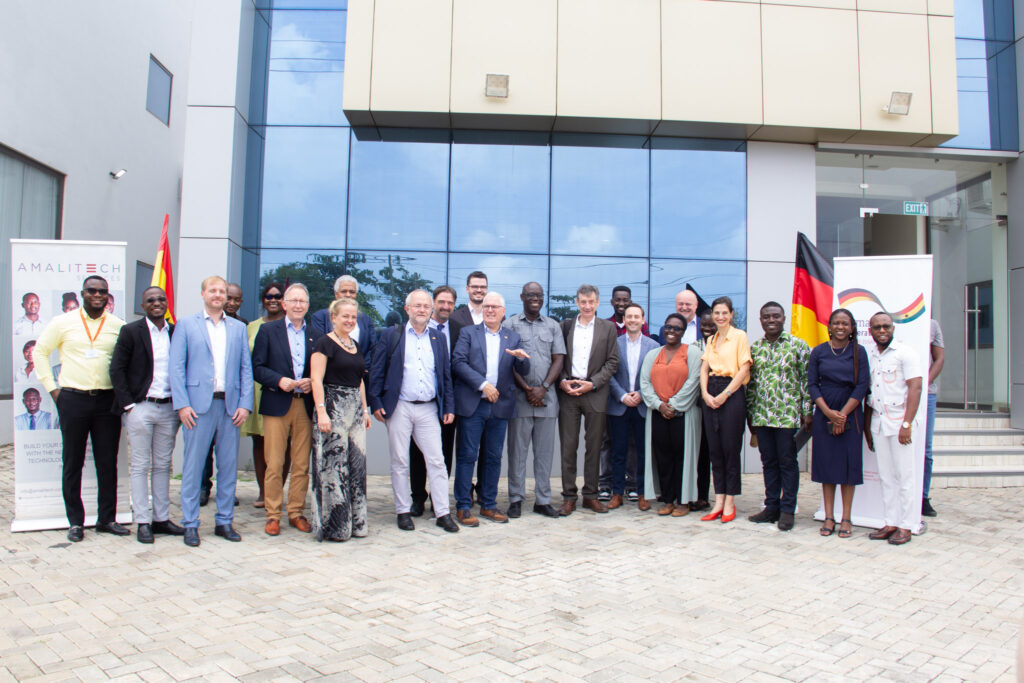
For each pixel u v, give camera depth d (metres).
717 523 6.14
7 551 4.95
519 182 8.84
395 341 5.65
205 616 3.73
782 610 4.00
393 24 8.25
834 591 4.36
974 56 9.52
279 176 8.76
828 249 9.32
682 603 4.08
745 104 8.51
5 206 9.97
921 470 5.85
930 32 8.78
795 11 8.63
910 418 5.56
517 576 4.53
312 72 8.86
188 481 5.20
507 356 6.02
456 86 8.22
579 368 6.43
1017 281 9.42
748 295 8.95
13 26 9.94
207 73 8.36
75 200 11.66
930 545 5.52
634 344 6.90
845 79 8.64
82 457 5.36
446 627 3.63
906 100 8.52
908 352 5.65
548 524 6.00
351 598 4.05
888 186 9.52
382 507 6.61
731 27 8.56
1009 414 9.33
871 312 6.22
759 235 9.00
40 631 3.50
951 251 9.65
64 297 5.62
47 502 5.61
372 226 8.73
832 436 5.76
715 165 9.04
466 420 5.95
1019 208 9.41
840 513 6.38
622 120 8.44
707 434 6.29
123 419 5.50
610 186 8.92
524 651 3.34
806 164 9.12
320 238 8.70
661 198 8.96
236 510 6.37
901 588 4.44
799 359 6.02
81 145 11.80
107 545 5.13
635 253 8.89
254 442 6.43
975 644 3.55
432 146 8.82
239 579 4.38
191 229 8.25
